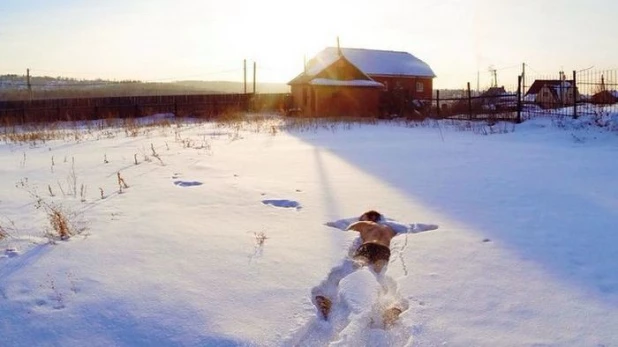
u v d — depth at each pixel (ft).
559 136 53.36
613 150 42.75
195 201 24.03
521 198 24.45
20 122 99.14
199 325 12.17
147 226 19.71
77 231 18.93
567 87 79.51
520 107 68.64
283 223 20.36
